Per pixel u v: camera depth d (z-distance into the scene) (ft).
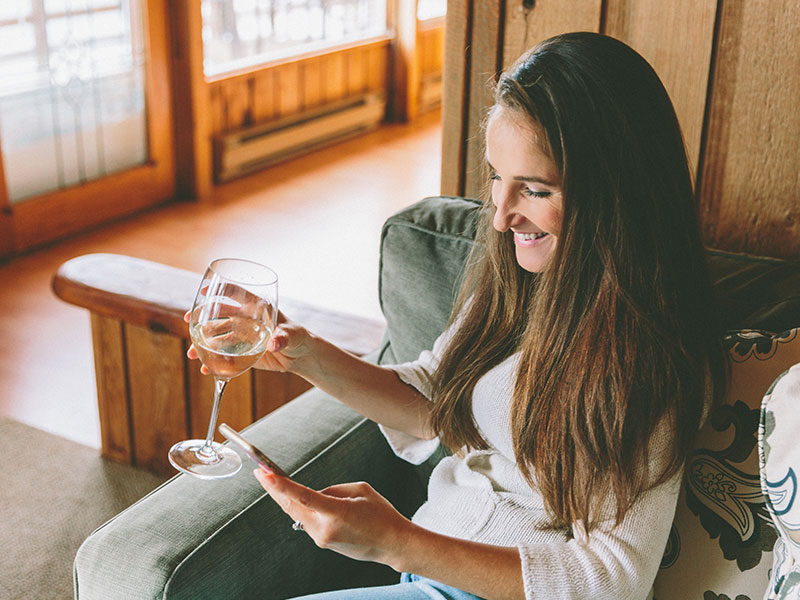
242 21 14.46
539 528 3.37
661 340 3.02
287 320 3.77
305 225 13.12
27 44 11.16
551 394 3.16
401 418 3.97
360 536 3.00
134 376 7.13
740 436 3.24
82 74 12.00
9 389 8.76
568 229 3.03
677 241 3.10
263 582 3.65
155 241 12.32
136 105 13.01
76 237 12.32
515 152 3.03
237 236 12.60
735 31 4.57
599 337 3.06
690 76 4.77
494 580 3.06
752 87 4.60
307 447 4.07
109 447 7.70
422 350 4.48
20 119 11.35
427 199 4.75
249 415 6.66
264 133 15.30
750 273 3.99
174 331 6.44
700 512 3.32
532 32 5.16
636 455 3.02
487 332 3.70
